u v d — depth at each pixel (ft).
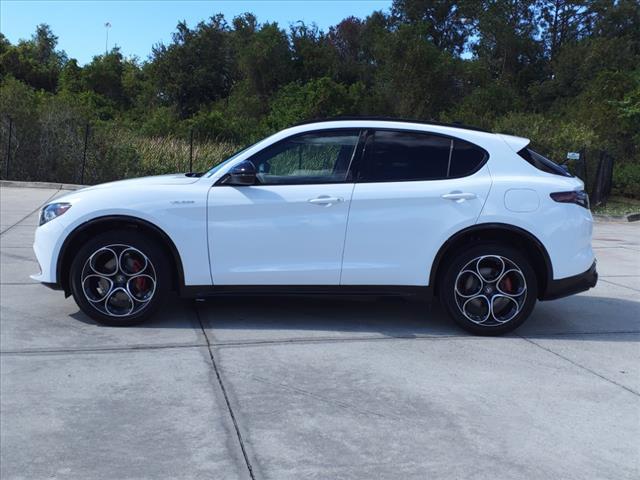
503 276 17.84
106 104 160.56
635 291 24.79
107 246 17.53
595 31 187.62
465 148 18.13
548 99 164.14
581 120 86.38
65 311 19.49
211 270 17.61
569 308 21.95
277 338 17.44
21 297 21.01
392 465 10.88
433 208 17.51
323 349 16.61
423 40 139.54
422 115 134.82
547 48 189.57
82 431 11.91
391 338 17.72
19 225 36.04
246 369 15.07
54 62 219.41
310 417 12.62
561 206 17.65
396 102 137.28
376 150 18.03
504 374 15.17
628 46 162.81
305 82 177.78
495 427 12.39
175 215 17.43
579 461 11.18
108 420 12.35
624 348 17.46
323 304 21.09
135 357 15.69
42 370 14.74
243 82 177.58
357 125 18.21
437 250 17.60
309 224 17.49
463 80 149.89
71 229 17.52
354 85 135.54
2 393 13.46
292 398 13.50
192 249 17.52
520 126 67.62
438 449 11.46
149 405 13.03
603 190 62.90
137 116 163.84
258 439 11.70
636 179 67.41
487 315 17.90
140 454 11.12
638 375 15.35
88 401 13.16
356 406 13.16
